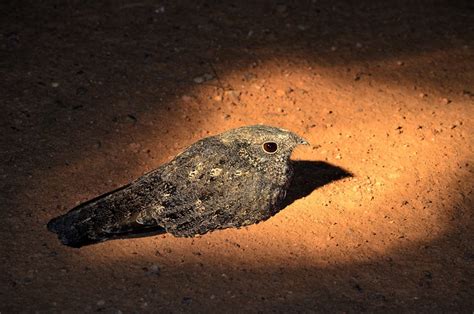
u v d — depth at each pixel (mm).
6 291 8758
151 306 8648
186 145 11500
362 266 9367
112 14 14547
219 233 9781
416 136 11789
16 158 10930
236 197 9570
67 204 10180
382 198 10500
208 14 14789
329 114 12312
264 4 15250
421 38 14523
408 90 13023
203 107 12359
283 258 9438
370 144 11594
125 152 11250
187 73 13156
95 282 8945
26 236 9586
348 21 14914
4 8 14414
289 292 8930
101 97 12383
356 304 8781
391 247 9688
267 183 9602
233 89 12844
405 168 11070
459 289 9047
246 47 13953
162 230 9766
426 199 10492
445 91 13047
